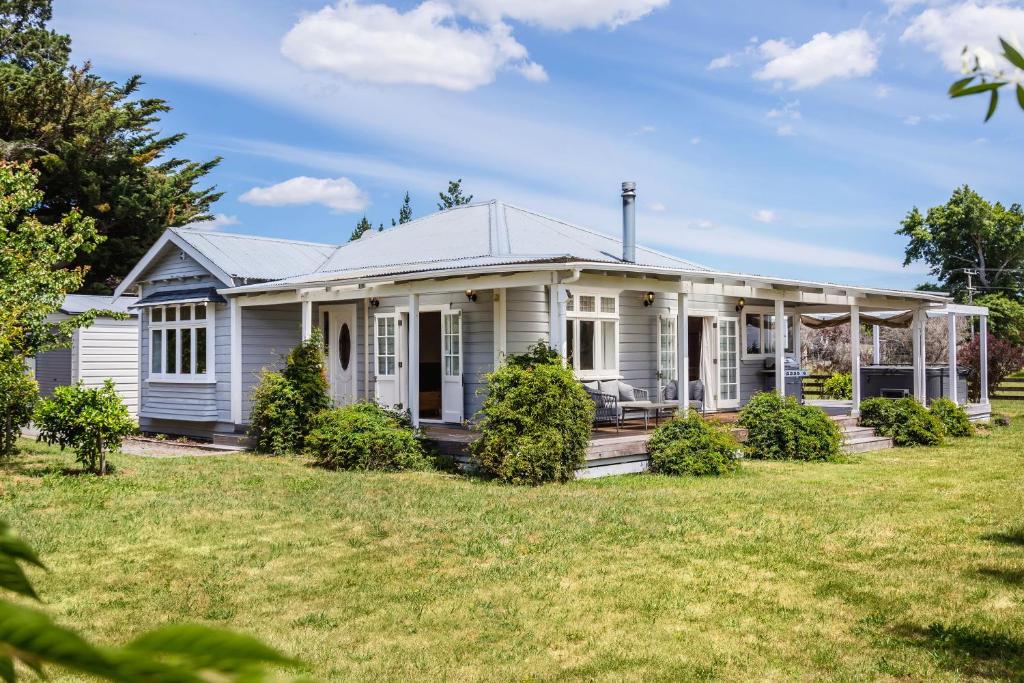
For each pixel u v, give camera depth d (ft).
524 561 23.35
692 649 16.90
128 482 35.86
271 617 18.66
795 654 16.66
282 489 34.76
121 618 18.51
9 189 39.63
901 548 24.99
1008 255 145.28
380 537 26.14
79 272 41.91
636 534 26.66
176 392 57.26
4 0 102.47
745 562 23.38
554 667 15.98
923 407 54.65
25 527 26.91
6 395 39.68
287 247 60.70
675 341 56.13
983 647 17.01
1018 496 33.78
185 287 57.98
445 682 15.25
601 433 45.01
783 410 46.37
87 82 92.02
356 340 54.60
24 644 1.33
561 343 38.52
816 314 74.28
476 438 40.11
